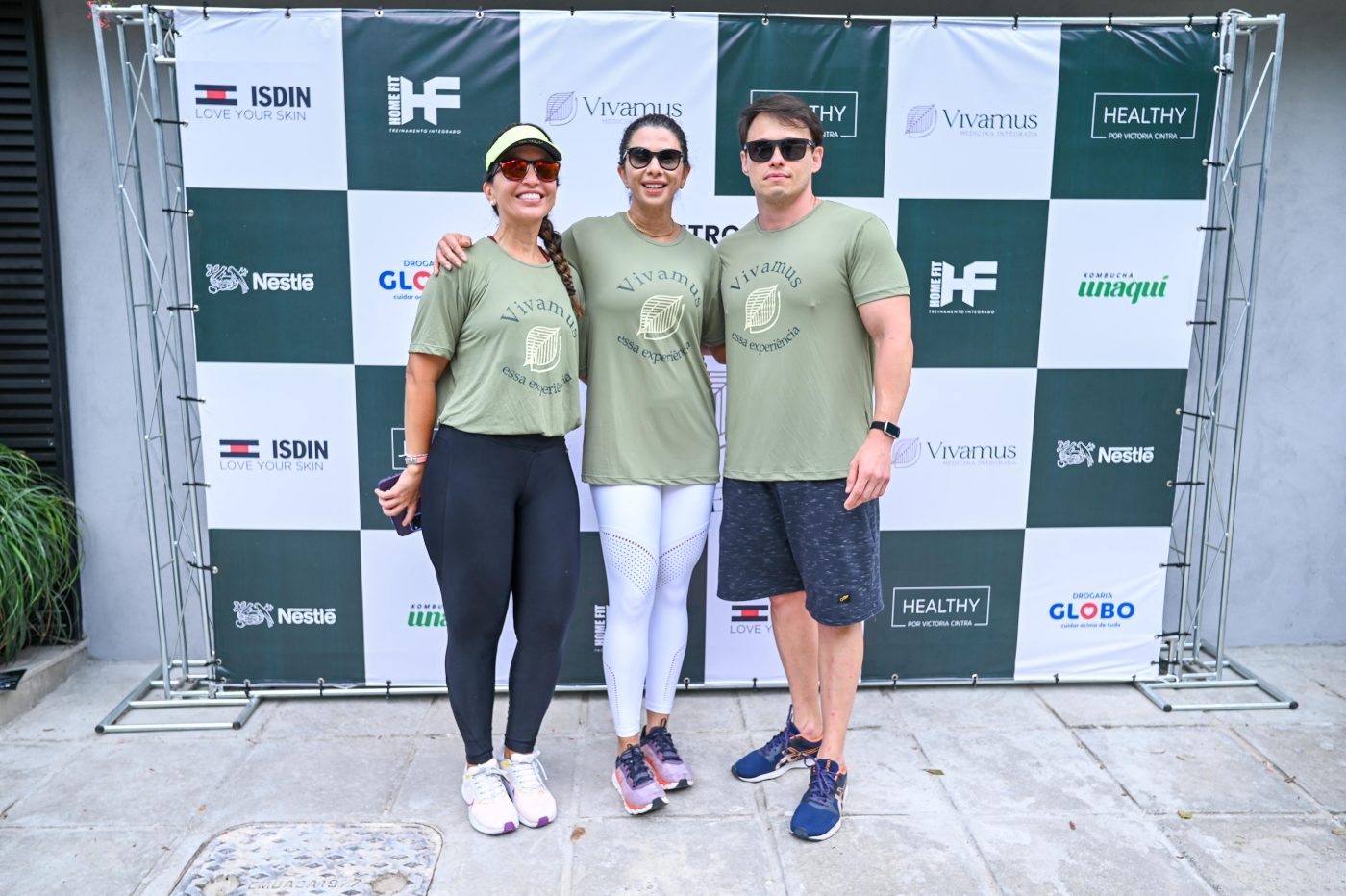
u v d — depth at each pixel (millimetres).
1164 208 2910
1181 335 2984
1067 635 3133
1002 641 3121
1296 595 3473
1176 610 3432
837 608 2248
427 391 2217
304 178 2770
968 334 2949
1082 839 2281
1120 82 2834
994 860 2199
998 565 3076
